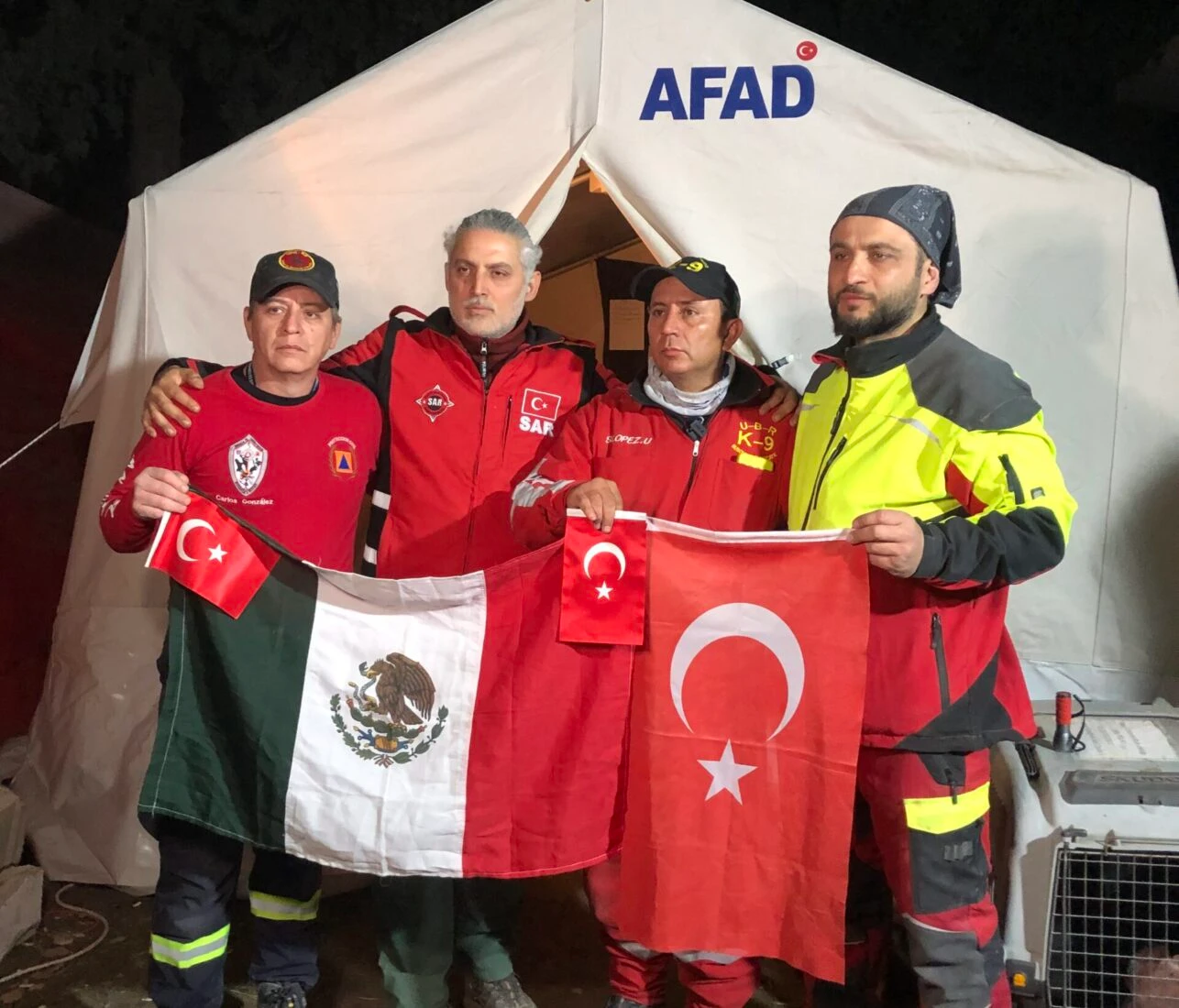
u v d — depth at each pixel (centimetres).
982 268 331
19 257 529
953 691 220
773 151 333
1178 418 332
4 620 472
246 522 239
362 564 292
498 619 240
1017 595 343
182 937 250
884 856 230
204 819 242
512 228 273
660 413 263
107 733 351
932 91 330
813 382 252
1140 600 337
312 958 276
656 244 338
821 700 227
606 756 239
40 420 522
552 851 239
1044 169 329
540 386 286
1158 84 726
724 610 233
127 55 669
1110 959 252
